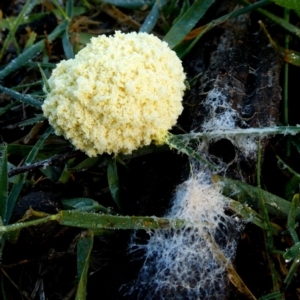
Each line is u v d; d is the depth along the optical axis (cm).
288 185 20
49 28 26
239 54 21
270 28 23
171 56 20
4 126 23
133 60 19
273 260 19
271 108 20
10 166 21
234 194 19
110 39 19
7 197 18
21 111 23
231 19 23
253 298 17
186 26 22
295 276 19
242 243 19
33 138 22
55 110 19
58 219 17
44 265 19
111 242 19
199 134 19
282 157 21
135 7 25
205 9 22
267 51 22
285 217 19
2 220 18
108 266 19
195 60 22
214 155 19
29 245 18
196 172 19
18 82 24
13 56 25
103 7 25
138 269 18
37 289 19
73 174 21
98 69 19
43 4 26
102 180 21
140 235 18
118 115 18
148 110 18
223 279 17
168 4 25
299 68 22
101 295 19
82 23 25
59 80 19
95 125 18
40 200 19
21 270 19
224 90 20
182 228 18
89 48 19
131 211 19
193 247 17
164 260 17
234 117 20
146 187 20
